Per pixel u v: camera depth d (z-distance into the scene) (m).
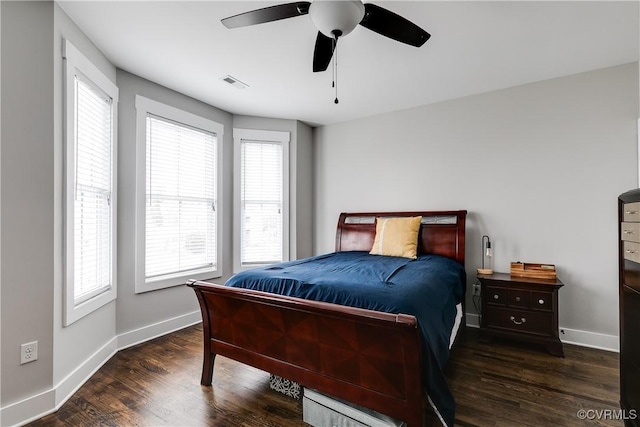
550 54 2.29
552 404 1.72
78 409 1.72
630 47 2.19
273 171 3.79
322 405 1.55
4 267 1.61
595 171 2.52
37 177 1.71
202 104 3.24
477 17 1.85
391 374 1.33
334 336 1.46
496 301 2.56
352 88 2.90
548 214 2.69
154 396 1.84
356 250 3.51
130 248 2.61
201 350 2.50
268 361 1.72
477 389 1.88
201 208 3.26
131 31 2.02
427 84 2.82
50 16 1.76
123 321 2.56
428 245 3.03
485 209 2.97
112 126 2.42
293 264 2.36
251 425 1.57
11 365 1.61
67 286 1.86
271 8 1.48
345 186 3.87
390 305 1.37
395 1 1.71
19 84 1.65
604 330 2.48
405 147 3.45
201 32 2.03
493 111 2.95
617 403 1.72
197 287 1.86
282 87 2.88
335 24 1.51
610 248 2.46
